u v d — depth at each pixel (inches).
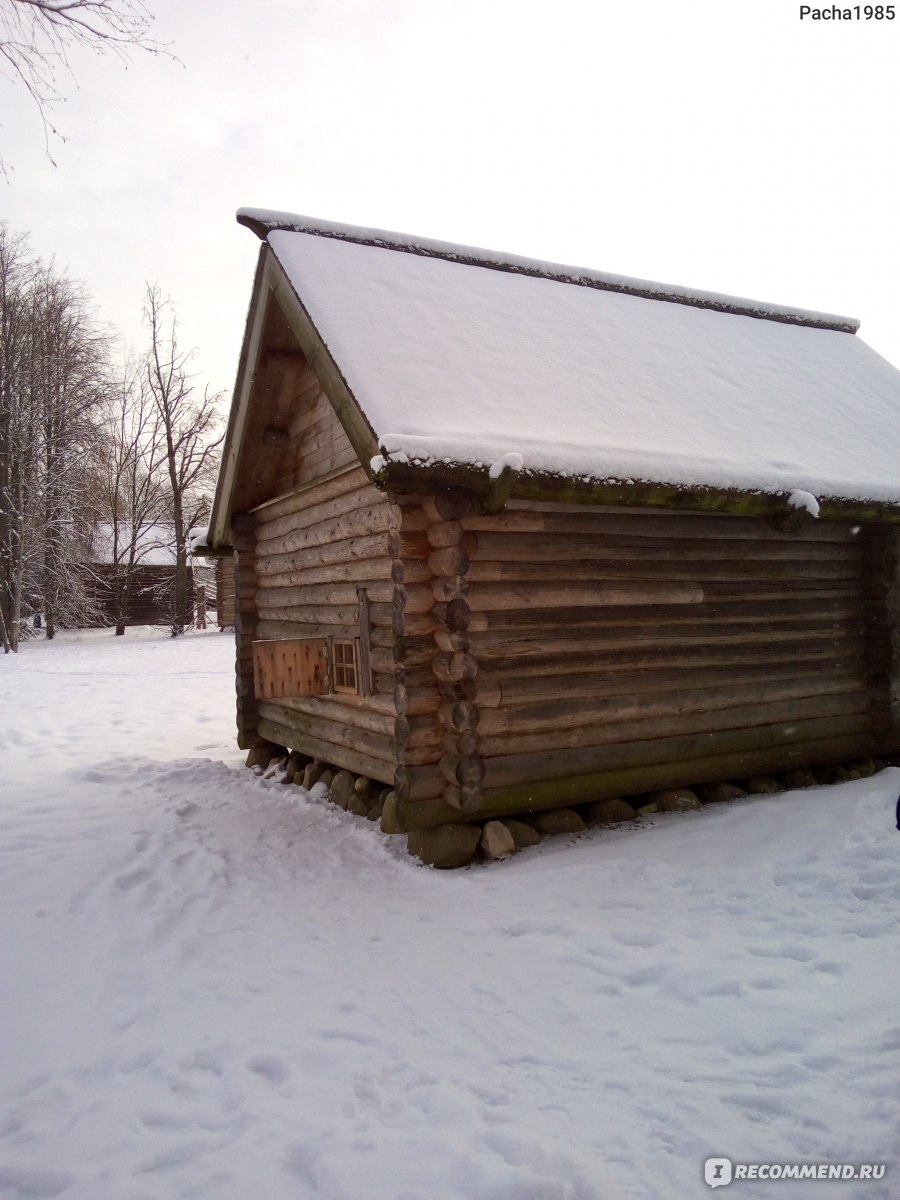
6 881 199.0
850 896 171.5
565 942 157.4
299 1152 100.7
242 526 345.7
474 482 189.3
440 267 289.1
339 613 265.0
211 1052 125.0
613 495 208.2
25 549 944.3
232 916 179.8
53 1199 95.4
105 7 201.6
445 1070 118.3
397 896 189.3
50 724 442.6
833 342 372.5
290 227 264.2
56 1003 142.8
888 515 260.5
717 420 264.8
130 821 252.5
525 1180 91.7
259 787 303.4
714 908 170.2
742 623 254.8
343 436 258.5
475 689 207.3
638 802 245.1
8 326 967.6
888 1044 113.8
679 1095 108.7
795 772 268.8
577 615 225.3
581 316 300.2
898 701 272.7
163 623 1189.1
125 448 1177.4
